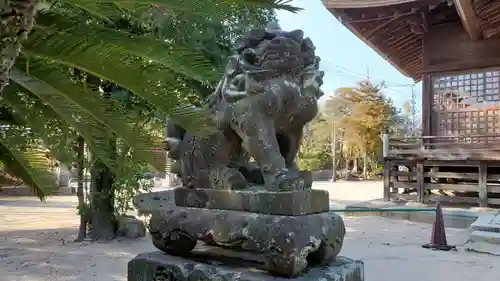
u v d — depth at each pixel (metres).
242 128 2.79
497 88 11.27
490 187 10.39
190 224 2.93
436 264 5.48
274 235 2.48
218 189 2.94
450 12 11.45
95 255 5.93
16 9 1.95
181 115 2.51
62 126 3.98
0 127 3.39
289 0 2.43
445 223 9.34
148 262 2.99
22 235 7.67
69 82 2.47
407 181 11.90
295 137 2.96
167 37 4.87
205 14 2.50
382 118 31.52
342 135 34.38
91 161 7.07
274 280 2.47
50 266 5.27
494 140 11.30
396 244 6.98
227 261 2.91
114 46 2.40
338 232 2.84
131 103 5.66
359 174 34.91
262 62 2.75
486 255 6.05
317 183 28.38
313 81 2.85
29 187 3.48
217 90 3.08
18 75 2.42
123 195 7.46
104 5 2.63
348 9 10.99
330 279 2.54
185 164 3.18
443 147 11.77
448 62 11.91
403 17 11.54
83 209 7.23
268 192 2.62
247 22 4.42
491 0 9.34
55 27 2.39
